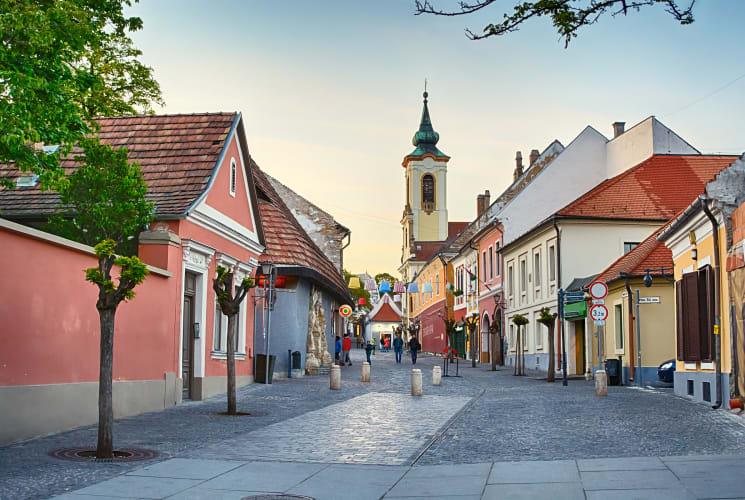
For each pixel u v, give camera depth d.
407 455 11.70
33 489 8.77
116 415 15.62
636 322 28.27
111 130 22.72
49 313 13.27
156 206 19.33
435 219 112.62
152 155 21.58
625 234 38.62
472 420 16.17
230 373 16.83
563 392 24.50
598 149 48.31
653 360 28.09
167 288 18.05
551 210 48.41
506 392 24.48
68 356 13.81
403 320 108.25
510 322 48.34
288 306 29.42
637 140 43.97
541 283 41.72
